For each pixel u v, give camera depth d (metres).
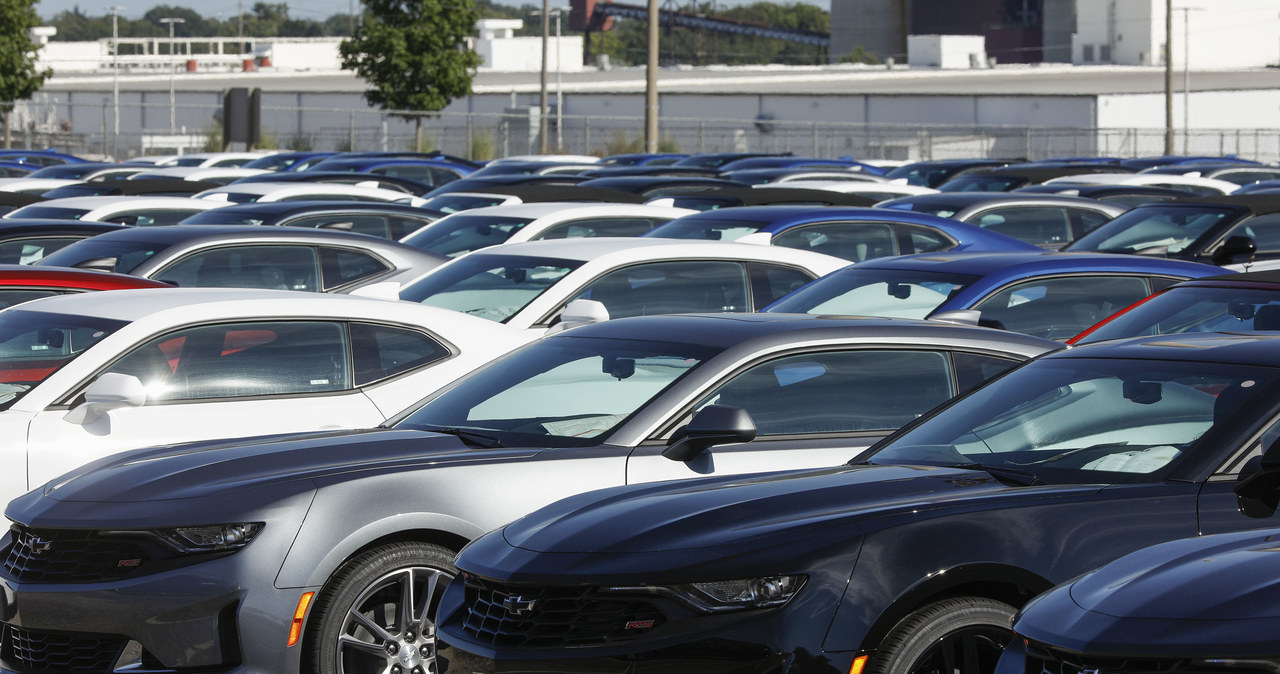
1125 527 8.95
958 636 8.73
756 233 23.09
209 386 13.70
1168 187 40.16
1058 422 10.15
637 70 172.00
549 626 8.85
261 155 69.12
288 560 10.38
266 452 11.37
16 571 10.93
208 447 11.85
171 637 10.34
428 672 10.83
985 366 12.34
